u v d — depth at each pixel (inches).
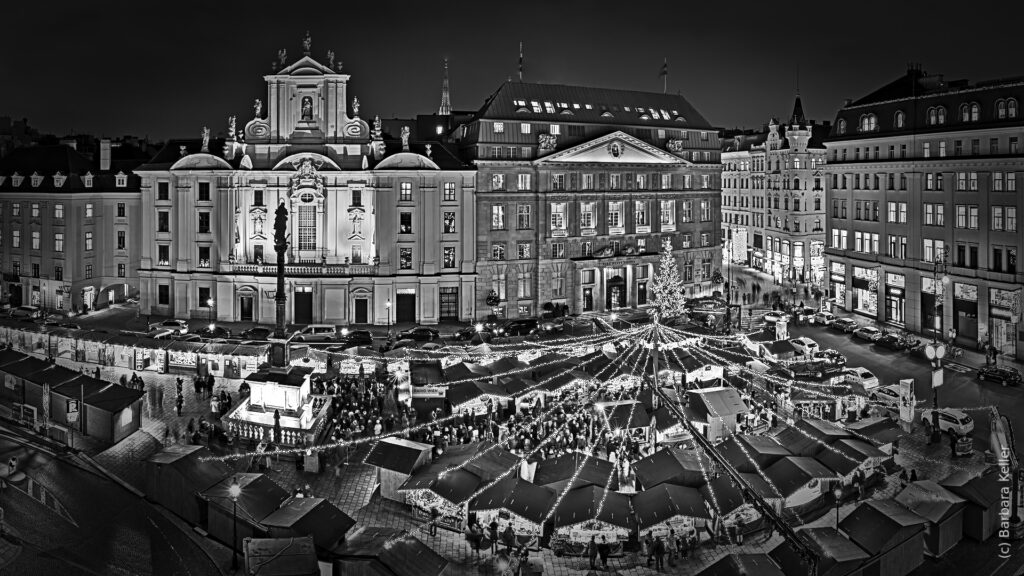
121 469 2256.4
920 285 4121.6
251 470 2316.7
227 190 4234.7
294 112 4311.0
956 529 1945.1
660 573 1828.2
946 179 3934.5
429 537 1974.7
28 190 4549.7
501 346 3526.1
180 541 1861.5
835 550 1702.8
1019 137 3567.9
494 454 2192.4
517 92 4670.3
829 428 2404.0
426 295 4333.2
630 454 2389.3
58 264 4520.2
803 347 3452.3
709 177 5201.8
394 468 2122.3
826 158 4869.6
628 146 4808.1
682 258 5108.3
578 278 4660.4
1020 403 2960.1
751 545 1951.3
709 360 3186.5
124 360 3363.7
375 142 4340.6
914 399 2709.2
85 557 1705.2
